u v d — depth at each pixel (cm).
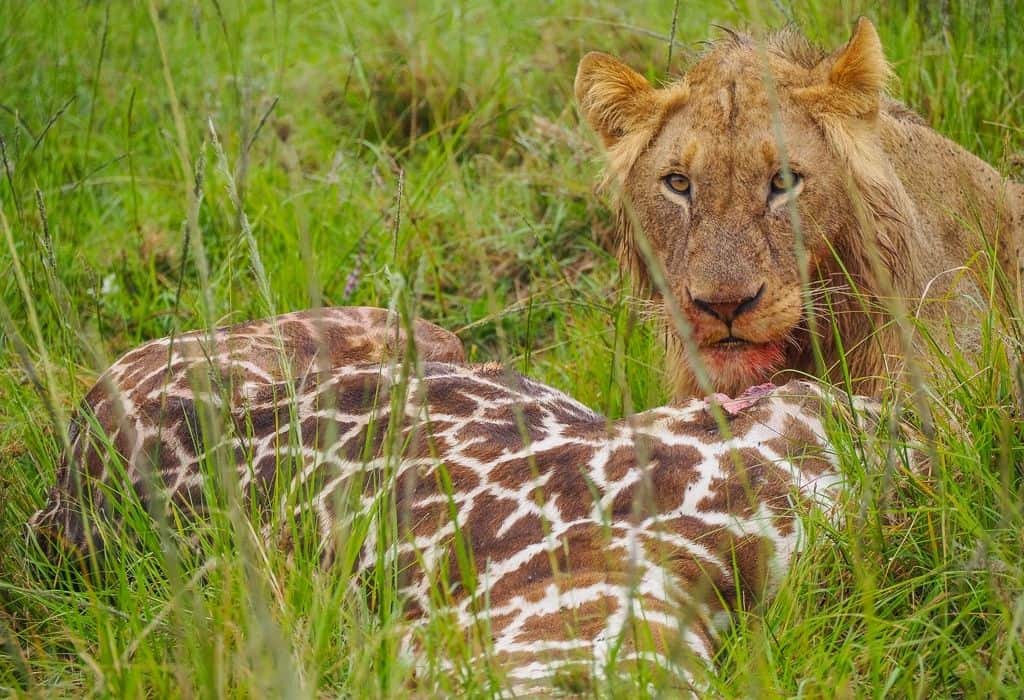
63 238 1199
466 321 1116
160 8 1516
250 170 1261
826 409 695
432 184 1236
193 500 737
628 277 916
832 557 660
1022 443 718
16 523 820
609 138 878
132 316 1124
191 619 647
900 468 686
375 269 1126
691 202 816
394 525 649
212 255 1184
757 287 783
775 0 1177
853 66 816
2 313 643
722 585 650
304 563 653
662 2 1404
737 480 665
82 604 713
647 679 552
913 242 848
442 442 707
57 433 859
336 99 1408
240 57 1459
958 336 840
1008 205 983
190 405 761
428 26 1441
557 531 658
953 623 613
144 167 1335
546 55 1362
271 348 832
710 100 822
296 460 693
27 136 1261
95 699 598
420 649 629
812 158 805
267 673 561
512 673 584
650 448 676
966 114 1128
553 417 726
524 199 1221
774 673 586
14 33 1398
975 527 639
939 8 1170
